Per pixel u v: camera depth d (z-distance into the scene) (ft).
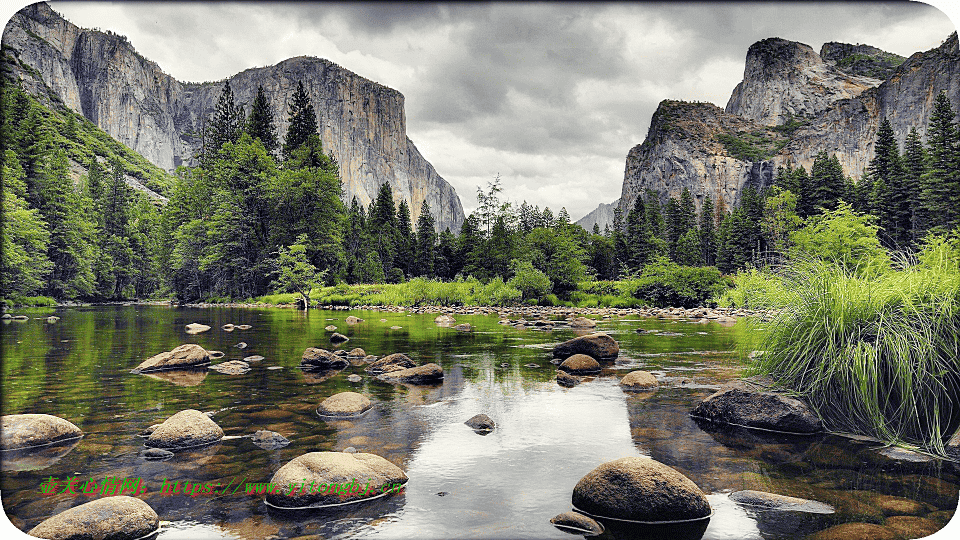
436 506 8.61
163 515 8.28
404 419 14.35
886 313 14.32
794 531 7.66
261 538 7.43
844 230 85.81
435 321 54.29
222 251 131.64
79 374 21.80
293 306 103.50
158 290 180.55
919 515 8.18
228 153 145.59
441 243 249.34
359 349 27.63
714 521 8.12
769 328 16.67
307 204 145.18
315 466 9.13
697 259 236.84
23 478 9.91
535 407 15.79
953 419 12.62
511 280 99.71
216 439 12.35
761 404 13.78
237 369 22.86
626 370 22.76
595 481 8.79
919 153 112.57
